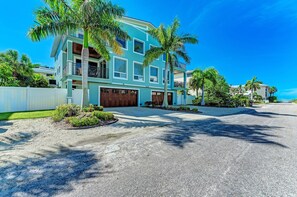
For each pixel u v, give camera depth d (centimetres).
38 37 921
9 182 285
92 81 1595
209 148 462
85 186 270
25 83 1877
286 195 243
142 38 2094
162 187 264
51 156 410
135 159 384
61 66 1761
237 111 1670
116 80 1800
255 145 492
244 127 775
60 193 251
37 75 2133
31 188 265
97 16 992
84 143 523
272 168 335
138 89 2055
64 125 761
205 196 240
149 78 2181
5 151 450
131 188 262
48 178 298
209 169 330
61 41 1792
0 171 327
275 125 840
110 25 1046
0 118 920
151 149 454
